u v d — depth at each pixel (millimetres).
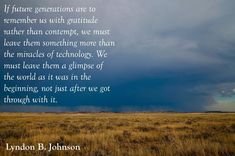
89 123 15266
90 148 8328
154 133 10766
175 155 7883
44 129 11812
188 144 8484
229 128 11898
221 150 8242
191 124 14398
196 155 7848
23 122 15016
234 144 8891
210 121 15531
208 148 8133
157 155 7879
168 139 9547
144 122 16328
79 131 11195
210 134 10492
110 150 8117
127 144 8852
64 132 10938
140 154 7824
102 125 13820
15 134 10273
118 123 15305
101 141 9000
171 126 13375
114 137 9867
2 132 10461
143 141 9344
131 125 14164
